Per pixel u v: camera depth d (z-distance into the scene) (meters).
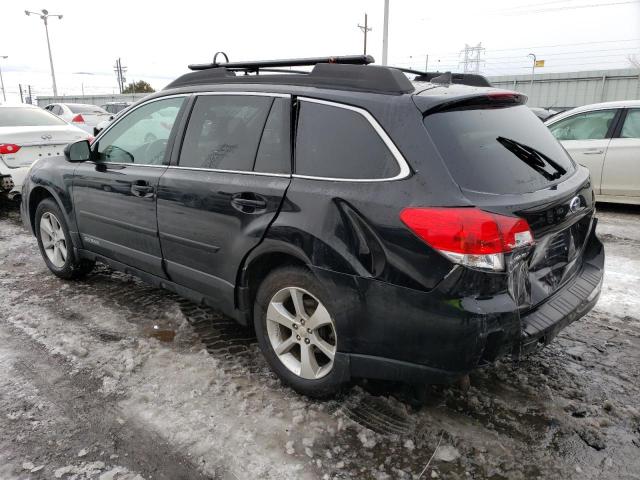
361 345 2.47
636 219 7.09
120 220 3.77
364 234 2.37
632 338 3.57
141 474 2.32
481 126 2.55
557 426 2.63
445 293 2.16
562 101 35.19
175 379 3.05
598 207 7.91
